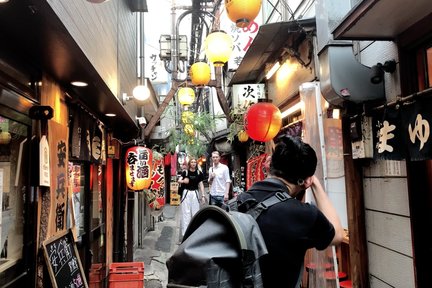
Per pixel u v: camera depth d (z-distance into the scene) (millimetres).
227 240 1931
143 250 12430
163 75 14359
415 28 3844
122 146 11062
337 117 5652
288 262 2090
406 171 4082
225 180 11945
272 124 6438
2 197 3461
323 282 5469
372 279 4875
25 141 3939
